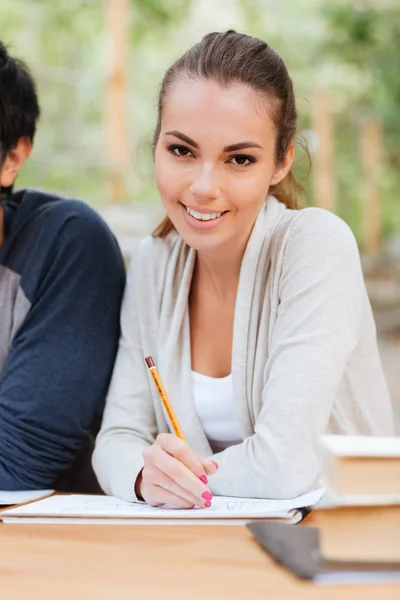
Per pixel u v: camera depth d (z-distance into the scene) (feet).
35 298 6.22
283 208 6.03
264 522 4.21
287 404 5.10
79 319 6.12
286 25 39.68
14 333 6.22
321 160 29.71
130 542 4.11
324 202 29.81
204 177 5.17
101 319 6.20
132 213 26.37
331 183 29.89
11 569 3.71
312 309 5.35
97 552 3.95
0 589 3.46
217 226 5.32
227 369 5.90
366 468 3.43
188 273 5.93
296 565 3.53
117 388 6.01
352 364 5.84
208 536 4.17
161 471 4.77
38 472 5.87
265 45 5.50
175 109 5.22
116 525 4.46
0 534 4.31
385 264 31.37
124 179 27.63
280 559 3.66
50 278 6.19
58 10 36.06
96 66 36.06
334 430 5.85
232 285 5.86
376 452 3.41
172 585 3.46
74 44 36.58
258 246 5.71
